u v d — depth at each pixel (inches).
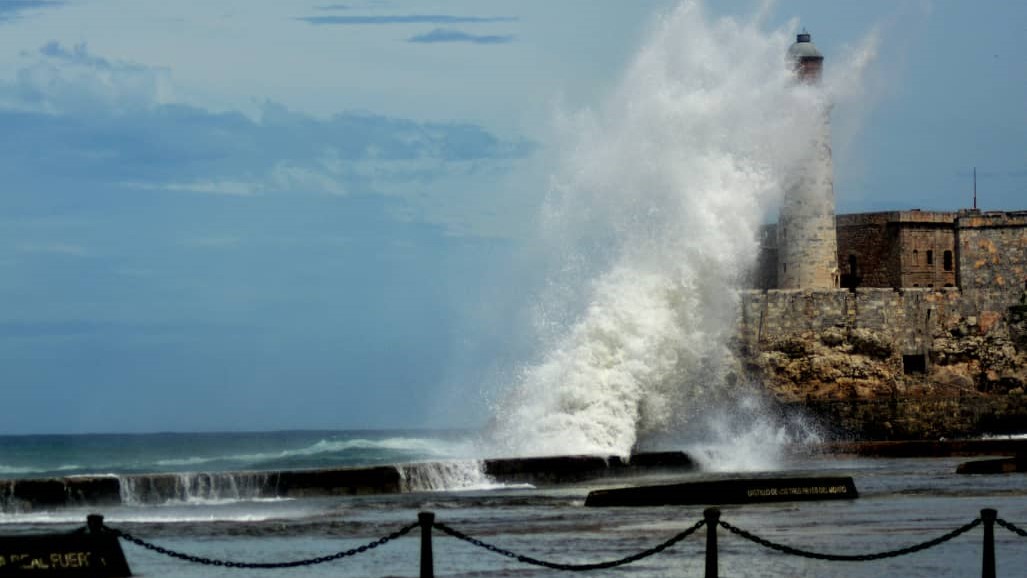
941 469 4722.0
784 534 2837.1
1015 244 7564.0
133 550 2645.2
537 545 2689.5
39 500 3228.3
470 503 3459.6
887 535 2815.0
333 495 3627.0
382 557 2568.9
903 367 7396.7
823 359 7126.0
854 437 7071.9
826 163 7322.8
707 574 2122.3
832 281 7332.7
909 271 7741.1
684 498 3408.0
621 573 2393.0
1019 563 2485.2
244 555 2578.7
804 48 7239.2
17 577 2266.2
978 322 7549.2
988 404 7386.8
